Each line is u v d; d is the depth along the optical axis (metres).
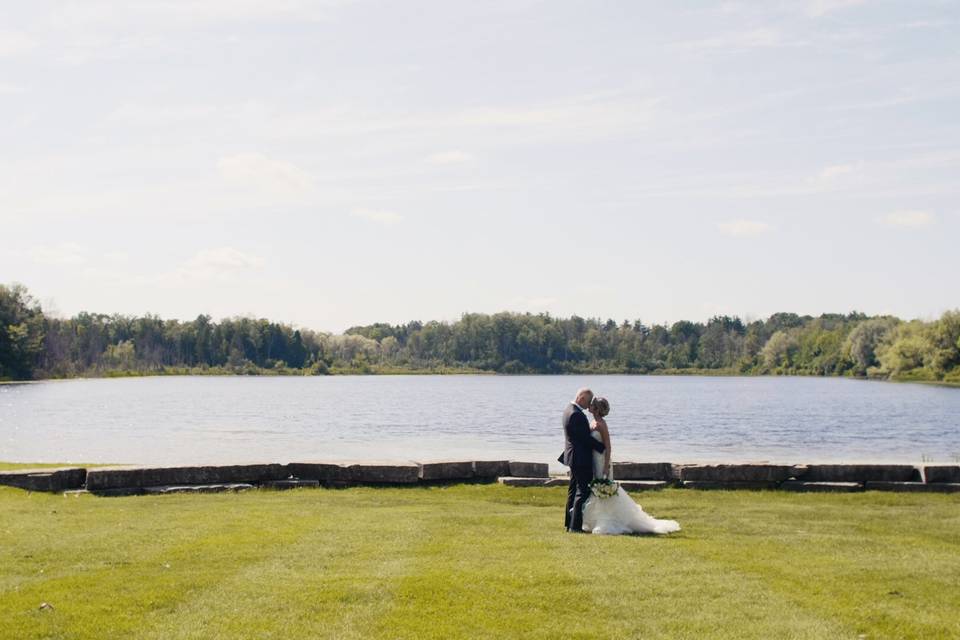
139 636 7.66
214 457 37.22
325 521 13.34
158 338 196.38
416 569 10.02
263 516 13.78
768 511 15.00
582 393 13.52
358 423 62.69
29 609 8.32
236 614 8.28
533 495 16.84
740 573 10.03
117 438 47.72
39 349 145.50
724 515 14.60
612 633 7.88
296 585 9.27
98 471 16.31
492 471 18.16
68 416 66.88
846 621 8.25
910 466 17.42
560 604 8.73
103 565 10.12
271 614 8.29
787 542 12.12
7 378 138.88
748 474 17.50
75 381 147.88
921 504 15.83
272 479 17.59
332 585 9.25
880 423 66.38
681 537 12.61
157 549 11.01
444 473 17.83
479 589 9.18
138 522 13.08
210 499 15.83
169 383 147.88
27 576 9.59
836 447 47.41
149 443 44.69
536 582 9.49
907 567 10.41
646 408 86.44
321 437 50.16
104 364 177.00
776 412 79.69
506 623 8.12
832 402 96.75
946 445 49.09
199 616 8.21
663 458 39.12
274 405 86.94
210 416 68.75
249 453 39.66
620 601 8.83
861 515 14.62
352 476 17.66
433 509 14.97
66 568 9.98
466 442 47.62
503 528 13.09
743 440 51.22
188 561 10.35
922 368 145.25
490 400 101.31
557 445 45.72
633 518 13.05
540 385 155.50
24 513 13.91
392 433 53.88
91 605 8.48
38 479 16.42
